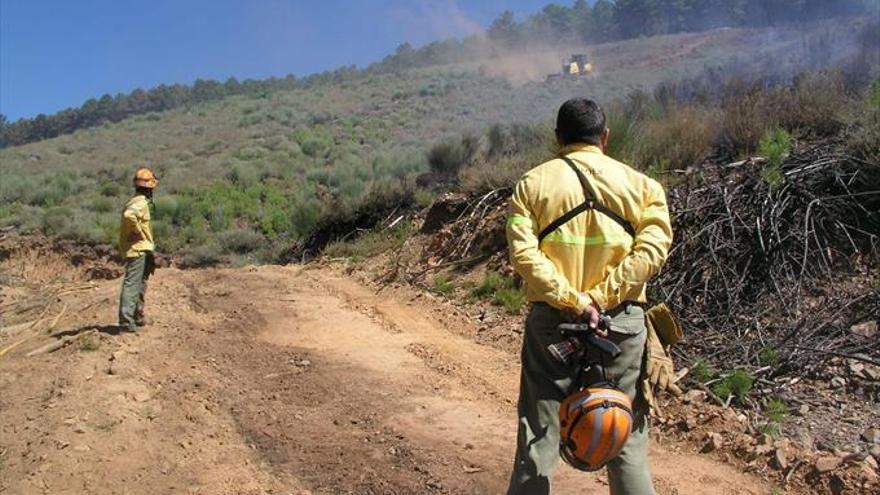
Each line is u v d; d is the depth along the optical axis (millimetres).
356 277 12430
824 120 9766
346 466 5469
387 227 15031
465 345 8414
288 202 27312
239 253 22656
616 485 3484
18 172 38812
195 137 49281
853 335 6438
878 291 6766
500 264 10633
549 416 3434
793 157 8656
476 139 18141
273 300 10906
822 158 8391
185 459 5773
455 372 7426
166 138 50375
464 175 14648
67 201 29516
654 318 3697
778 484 4871
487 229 11477
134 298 9289
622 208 3498
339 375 7406
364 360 7891
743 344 6688
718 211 8156
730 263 7633
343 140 42688
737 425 5555
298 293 11430
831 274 7332
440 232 12477
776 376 6199
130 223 9258
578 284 3453
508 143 17719
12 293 14711
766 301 7223
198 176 32812
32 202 29609
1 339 10250
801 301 7109
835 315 6719
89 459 5746
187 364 8023
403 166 25875
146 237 9422
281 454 5766
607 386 3318
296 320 9727
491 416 6262
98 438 6117
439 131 44094
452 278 11008
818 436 5316
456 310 9695
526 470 3363
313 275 12938
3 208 27359
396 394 6820
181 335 9188
